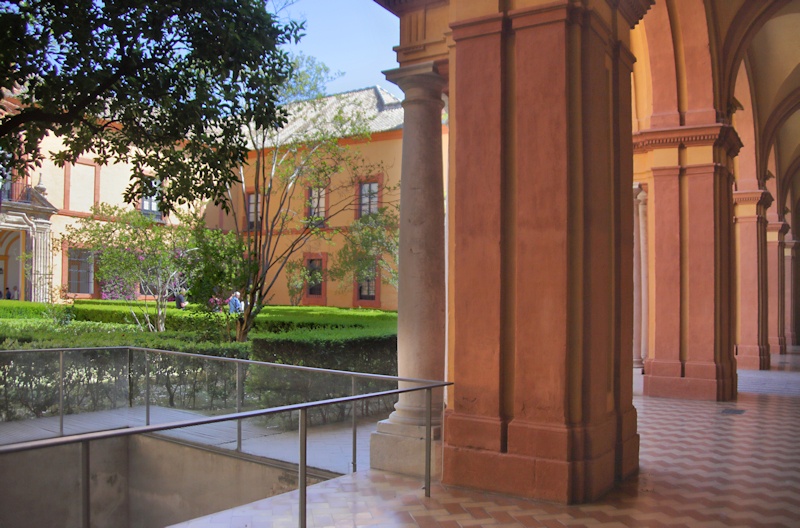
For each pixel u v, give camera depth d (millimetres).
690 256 10797
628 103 5867
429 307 6125
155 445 7223
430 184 6262
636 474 5637
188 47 7625
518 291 5047
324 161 16344
